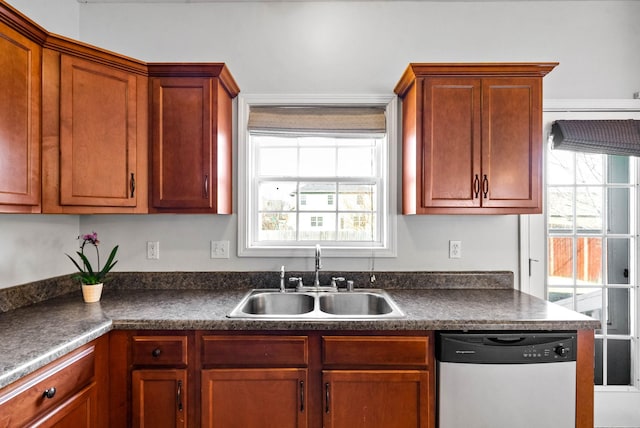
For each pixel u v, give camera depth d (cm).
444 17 216
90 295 177
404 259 214
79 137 159
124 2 214
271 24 216
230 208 209
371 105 216
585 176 216
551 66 175
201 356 148
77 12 213
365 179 223
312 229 225
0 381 93
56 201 153
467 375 145
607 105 211
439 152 180
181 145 178
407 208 201
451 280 212
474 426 145
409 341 149
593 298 215
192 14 215
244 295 193
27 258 173
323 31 216
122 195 170
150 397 147
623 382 216
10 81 133
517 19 215
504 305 172
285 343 149
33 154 145
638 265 213
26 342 119
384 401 148
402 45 216
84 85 160
